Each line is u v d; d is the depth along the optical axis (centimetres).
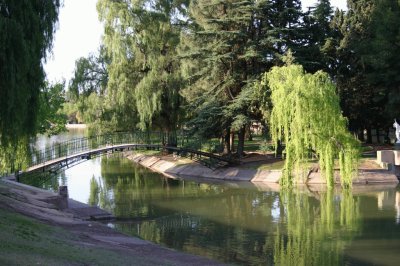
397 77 5041
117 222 2877
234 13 4981
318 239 2416
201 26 5331
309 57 5091
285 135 3803
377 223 2744
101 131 5750
